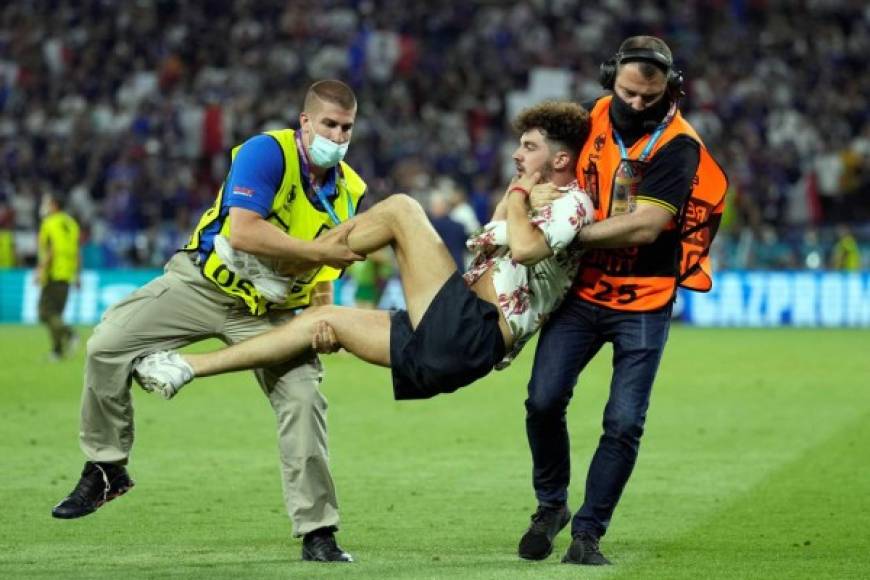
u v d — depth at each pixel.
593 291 18.50
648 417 35.41
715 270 76.06
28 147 85.44
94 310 73.75
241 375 45.44
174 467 27.00
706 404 38.25
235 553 19.06
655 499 23.92
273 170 18.19
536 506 23.12
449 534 20.75
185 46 93.88
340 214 19.09
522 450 29.62
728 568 18.28
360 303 57.84
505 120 90.69
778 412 36.47
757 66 93.94
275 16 96.06
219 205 18.70
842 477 26.22
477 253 18.84
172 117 85.62
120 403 18.83
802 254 77.00
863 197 84.94
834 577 17.73
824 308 74.56
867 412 36.47
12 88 90.94
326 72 91.62
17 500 23.16
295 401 18.53
